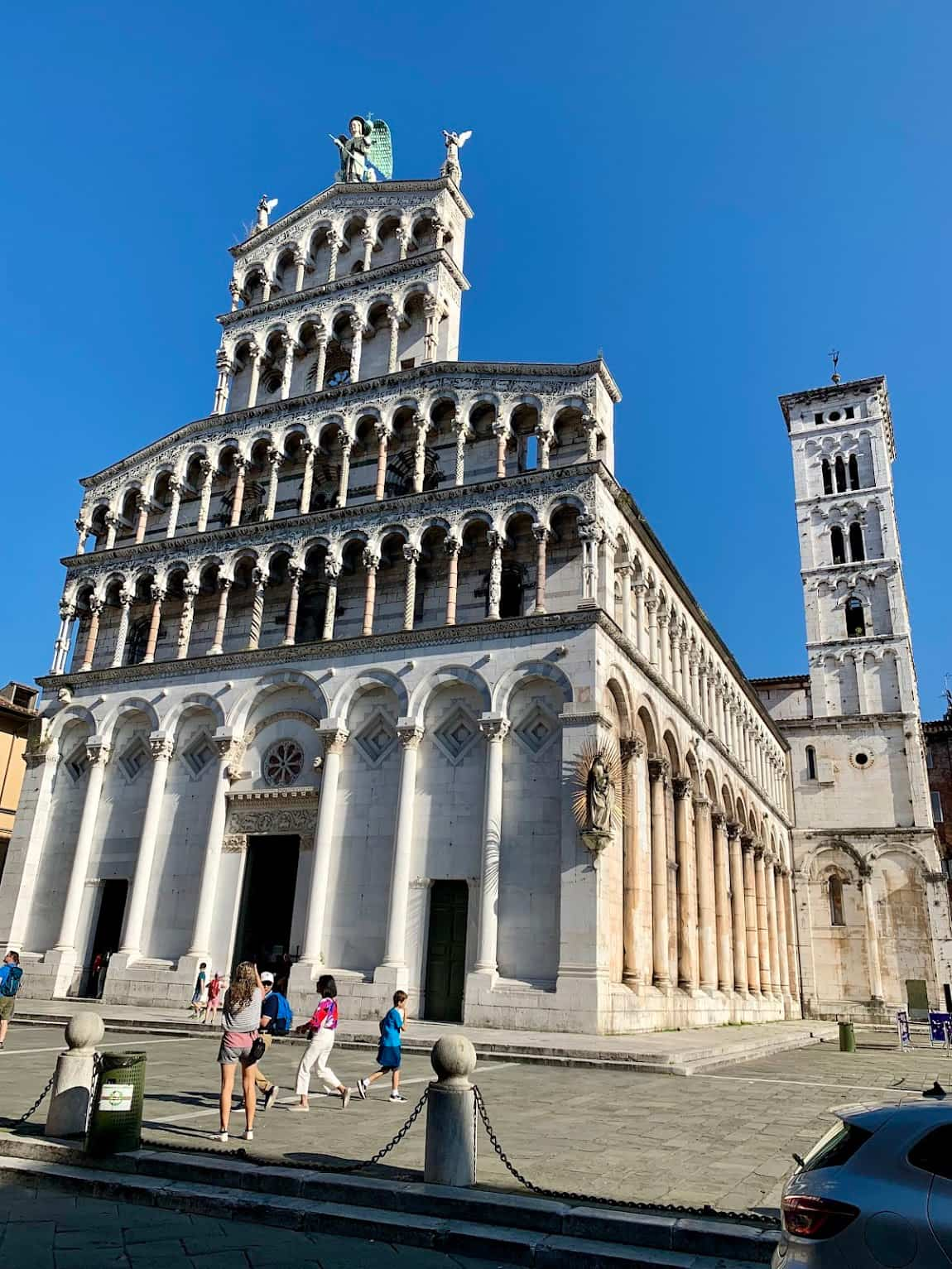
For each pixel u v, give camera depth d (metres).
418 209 50.50
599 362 40.78
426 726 37.72
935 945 64.56
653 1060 25.47
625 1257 10.07
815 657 73.88
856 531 76.50
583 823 32.81
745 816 59.09
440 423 44.03
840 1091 22.52
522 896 33.62
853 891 67.94
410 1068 24.19
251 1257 10.09
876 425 77.94
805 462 79.44
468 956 33.72
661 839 40.19
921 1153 7.00
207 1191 12.10
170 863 41.16
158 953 39.75
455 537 40.03
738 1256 10.07
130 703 44.78
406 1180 12.20
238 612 45.53
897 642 72.06
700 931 46.94
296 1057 25.69
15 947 43.09
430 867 35.62
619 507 41.03
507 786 35.31
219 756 41.50
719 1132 16.14
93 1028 14.98
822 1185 7.09
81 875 42.91
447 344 47.84
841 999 65.75
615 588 40.59
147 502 49.56
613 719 37.56
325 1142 14.51
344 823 37.91
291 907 39.16
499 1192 11.71
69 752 46.38
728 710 58.81
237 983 14.95
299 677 40.84
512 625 37.00
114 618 49.16
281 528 44.41
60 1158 13.39
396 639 39.16
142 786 43.53
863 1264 6.60
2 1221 10.98
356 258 51.56
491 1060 26.36
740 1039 36.00
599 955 31.50
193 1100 17.92
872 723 70.94
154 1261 9.81
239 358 52.28
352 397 45.88
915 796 68.12
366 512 42.41
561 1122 16.55
